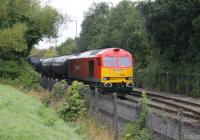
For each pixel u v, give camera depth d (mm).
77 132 16234
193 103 27297
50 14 36812
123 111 15469
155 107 26328
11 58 35219
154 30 38438
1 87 25375
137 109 13812
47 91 29906
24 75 34750
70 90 20641
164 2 36156
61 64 44000
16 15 35719
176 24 36062
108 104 16484
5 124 11328
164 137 12242
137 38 49250
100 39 59719
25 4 36125
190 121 20031
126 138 13711
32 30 36781
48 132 12539
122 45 53031
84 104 19797
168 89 39344
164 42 39562
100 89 32406
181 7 34750
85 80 35906
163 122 12305
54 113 20438
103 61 32375
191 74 35219
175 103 28156
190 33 36062
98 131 15789
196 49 35750
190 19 35094
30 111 16500
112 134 15312
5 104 15711
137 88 45594
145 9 38625
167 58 40594
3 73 34625
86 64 35531
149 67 44625
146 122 13258
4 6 34281
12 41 33000
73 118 19281
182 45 37781
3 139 9805
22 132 10930
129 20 52375
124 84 32719
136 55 50281
